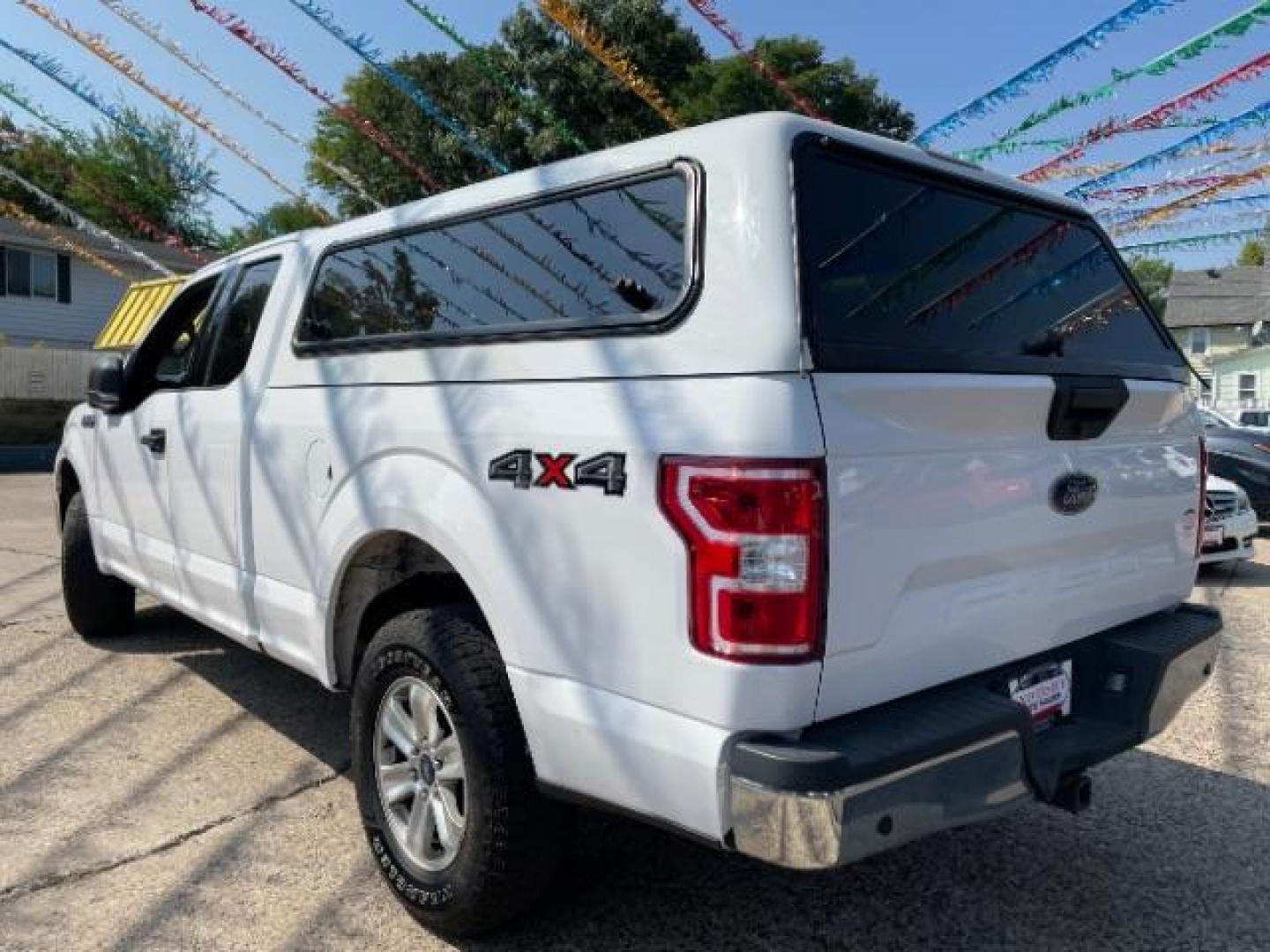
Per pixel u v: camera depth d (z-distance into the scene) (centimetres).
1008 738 231
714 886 305
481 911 260
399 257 312
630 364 231
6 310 2123
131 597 544
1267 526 1119
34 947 266
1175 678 287
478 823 254
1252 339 3409
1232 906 298
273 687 479
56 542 880
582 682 232
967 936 282
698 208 230
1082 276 309
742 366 212
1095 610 285
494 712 253
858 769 202
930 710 229
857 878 312
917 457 225
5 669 498
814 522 204
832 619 209
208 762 391
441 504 265
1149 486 298
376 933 278
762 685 204
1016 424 249
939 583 234
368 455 292
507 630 247
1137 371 306
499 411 254
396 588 306
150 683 482
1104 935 283
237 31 528
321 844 327
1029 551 255
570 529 232
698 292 224
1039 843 337
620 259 244
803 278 215
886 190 249
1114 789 379
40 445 1741
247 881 303
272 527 341
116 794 361
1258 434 1058
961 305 260
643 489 217
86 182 1112
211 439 376
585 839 331
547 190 270
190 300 440
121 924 278
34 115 647
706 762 208
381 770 290
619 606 222
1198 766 400
